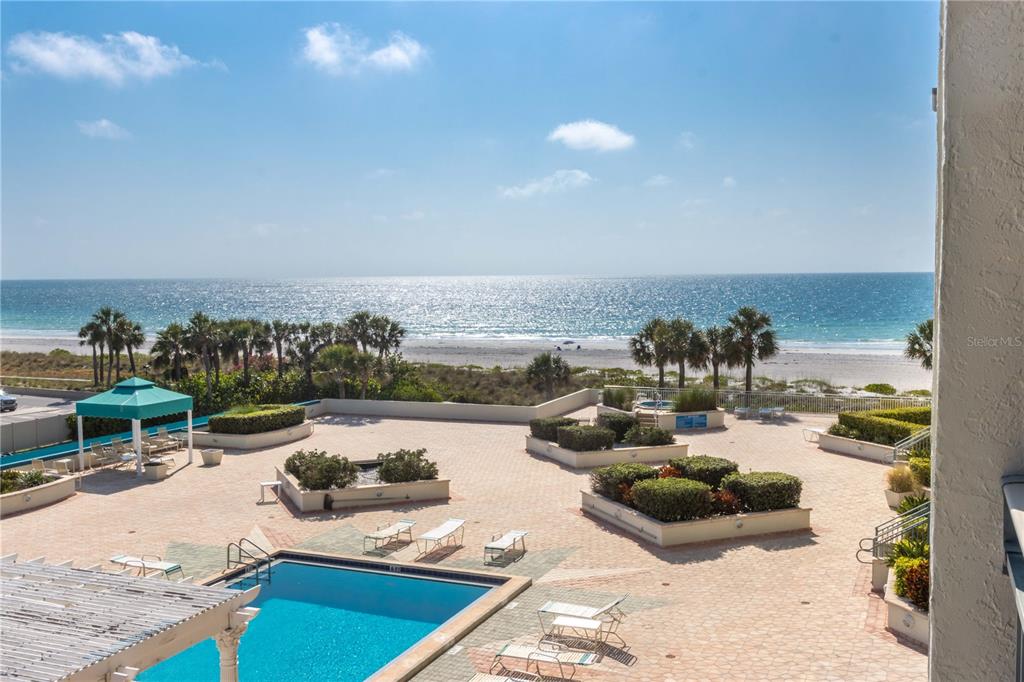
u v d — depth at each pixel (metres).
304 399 35.06
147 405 22.27
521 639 11.86
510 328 133.88
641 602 13.22
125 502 20.14
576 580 14.35
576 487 20.98
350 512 19.11
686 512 16.45
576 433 23.58
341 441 27.48
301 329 45.19
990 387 2.32
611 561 15.33
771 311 147.88
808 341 94.81
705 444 25.97
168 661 11.70
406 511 19.11
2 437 25.59
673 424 28.50
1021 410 2.29
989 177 2.27
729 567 14.80
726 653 11.10
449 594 14.18
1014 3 2.24
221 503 20.02
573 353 83.19
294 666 11.40
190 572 15.08
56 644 7.75
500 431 28.95
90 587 9.44
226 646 9.13
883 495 19.58
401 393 35.00
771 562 15.04
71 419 27.59
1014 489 2.22
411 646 12.02
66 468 21.64
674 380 43.78
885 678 10.11
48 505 19.94
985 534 2.35
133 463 24.44
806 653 11.01
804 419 30.34
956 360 2.35
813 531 16.89
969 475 2.36
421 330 131.12
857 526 17.17
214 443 26.88
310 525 18.11
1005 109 2.25
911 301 171.62
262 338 43.66
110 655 7.53
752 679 10.25
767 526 16.84
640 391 33.94
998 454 2.33
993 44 2.26
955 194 2.31
